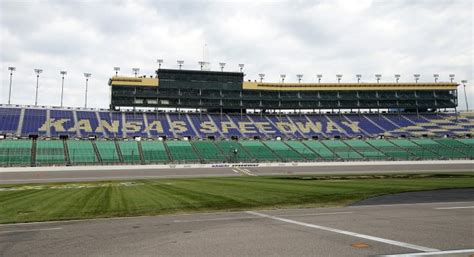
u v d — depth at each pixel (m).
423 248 9.21
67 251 9.40
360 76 109.69
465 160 74.56
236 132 93.75
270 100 102.62
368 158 79.00
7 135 75.81
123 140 81.00
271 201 20.67
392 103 105.75
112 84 93.94
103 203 20.59
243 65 103.56
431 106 106.38
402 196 22.75
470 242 9.87
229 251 9.11
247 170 65.56
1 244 10.28
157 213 16.53
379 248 9.24
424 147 85.94
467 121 103.31
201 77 99.69
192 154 77.00
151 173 60.41
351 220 13.76
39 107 88.94
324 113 108.75
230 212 16.56
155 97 96.25
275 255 8.66
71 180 49.84
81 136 81.00
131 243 10.21
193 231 11.86
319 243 9.84
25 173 57.28
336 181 38.72
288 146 85.62
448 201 20.09
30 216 15.83
